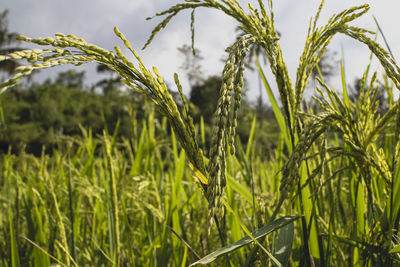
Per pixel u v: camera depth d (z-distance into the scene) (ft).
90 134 7.93
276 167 5.19
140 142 7.32
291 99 2.76
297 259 3.94
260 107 98.53
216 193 1.41
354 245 2.86
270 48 2.44
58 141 8.35
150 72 1.91
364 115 3.14
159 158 7.74
